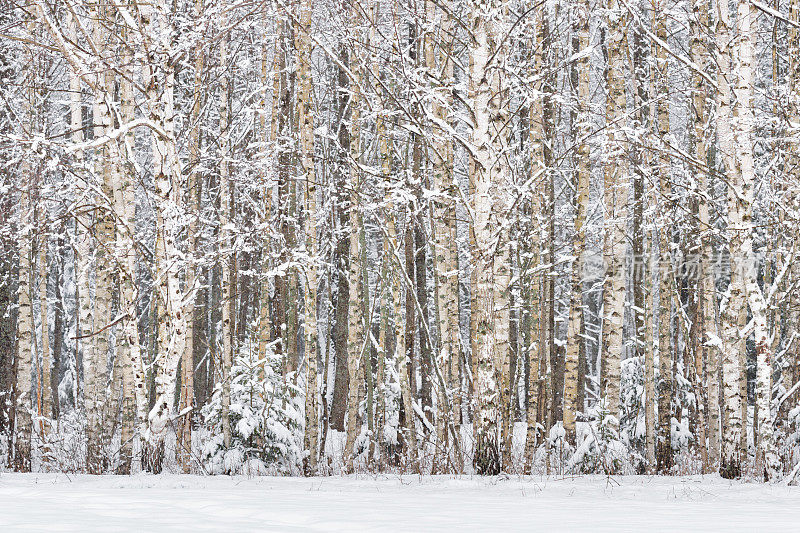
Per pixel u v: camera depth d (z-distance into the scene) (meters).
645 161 16.12
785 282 16.84
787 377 17.41
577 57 14.43
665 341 16.69
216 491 10.76
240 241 15.86
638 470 16.64
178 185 13.80
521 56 15.51
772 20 17.50
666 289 16.69
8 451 17.66
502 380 15.02
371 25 14.01
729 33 13.29
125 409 15.19
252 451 18.25
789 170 14.79
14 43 17.16
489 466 12.62
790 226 13.05
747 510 8.66
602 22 16.53
